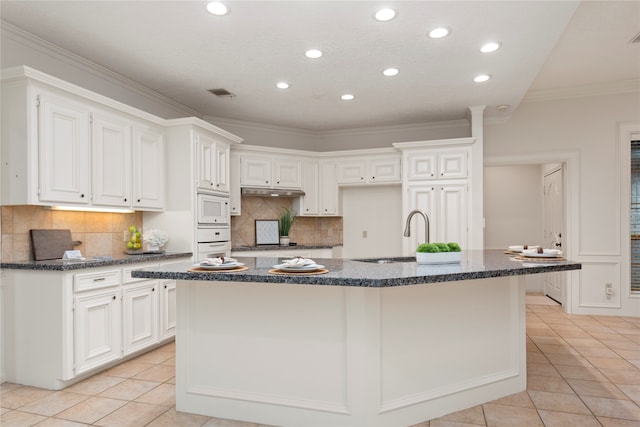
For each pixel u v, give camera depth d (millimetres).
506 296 2762
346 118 5504
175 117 4801
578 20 3371
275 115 5371
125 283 3355
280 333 2357
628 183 5020
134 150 3785
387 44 3285
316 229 6270
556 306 5707
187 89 4375
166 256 3777
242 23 2959
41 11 2809
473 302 2598
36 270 2896
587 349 3771
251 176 5426
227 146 4918
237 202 5289
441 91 4391
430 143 5012
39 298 2896
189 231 4156
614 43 3809
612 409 2531
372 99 4684
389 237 5973
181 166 4188
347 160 5848
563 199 5391
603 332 4348
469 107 4930
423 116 5398
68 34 3143
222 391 2455
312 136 6301
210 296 2480
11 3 2705
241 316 2424
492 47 3338
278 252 5402
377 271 2139
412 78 4020
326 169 5941
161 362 3434
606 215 5078
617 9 3203
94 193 3328
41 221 3252
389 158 5629
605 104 5055
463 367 2549
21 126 2834
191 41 3252
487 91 4395
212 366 2479
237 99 4707
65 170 3074
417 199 5121
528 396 2729
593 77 4734
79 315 2938
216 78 4051
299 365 2324
